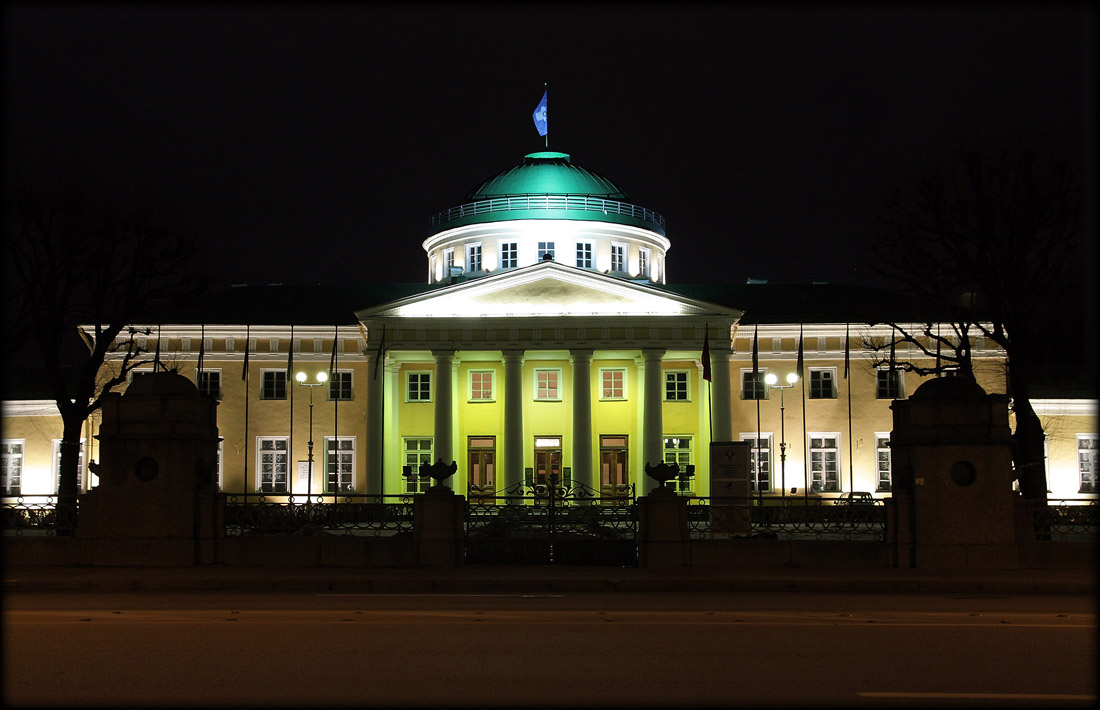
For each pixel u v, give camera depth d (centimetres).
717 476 3148
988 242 3778
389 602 1838
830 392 5806
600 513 2830
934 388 2488
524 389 5788
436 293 5419
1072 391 5769
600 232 6128
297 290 6625
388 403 5588
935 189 3859
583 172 6469
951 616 1631
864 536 2795
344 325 5859
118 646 1281
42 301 4059
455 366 5538
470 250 6250
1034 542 2431
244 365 5459
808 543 2469
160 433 2475
